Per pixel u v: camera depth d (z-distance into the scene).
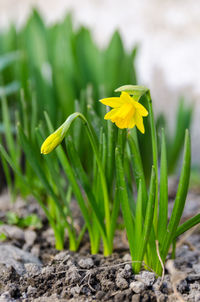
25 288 0.57
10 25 1.11
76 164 0.59
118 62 0.96
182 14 2.12
